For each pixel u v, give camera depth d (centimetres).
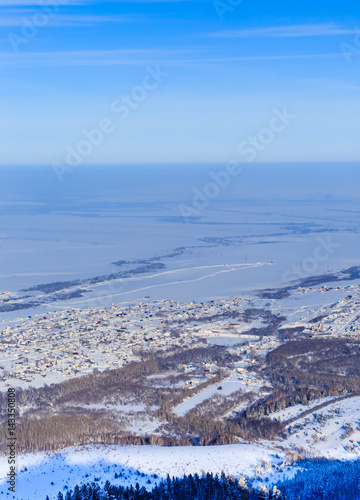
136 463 14800
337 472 14250
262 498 12675
